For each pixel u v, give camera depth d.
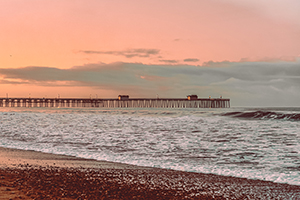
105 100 181.12
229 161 13.88
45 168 10.71
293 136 22.70
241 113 45.81
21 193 6.94
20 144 18.48
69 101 179.50
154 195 7.77
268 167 12.55
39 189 7.45
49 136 22.53
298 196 8.20
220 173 11.34
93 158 14.20
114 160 13.77
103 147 17.73
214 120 38.09
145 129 27.77
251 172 11.52
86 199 6.85
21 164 11.42
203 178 10.35
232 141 20.39
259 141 20.38
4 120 36.31
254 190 8.80
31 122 34.22
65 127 29.19
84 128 28.47
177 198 7.62
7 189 7.22
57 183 8.29
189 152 16.28
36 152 15.54
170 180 9.75
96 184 8.54
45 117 42.56
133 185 8.75
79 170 10.70
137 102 180.38
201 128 28.55
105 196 7.29
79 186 8.13
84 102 180.88
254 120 38.31
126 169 11.54
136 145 18.61
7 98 178.00
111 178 9.57
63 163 12.30
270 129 27.45
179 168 12.22
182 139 21.31
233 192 8.52
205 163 13.36
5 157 13.41
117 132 25.33
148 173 10.87
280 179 10.32
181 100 173.62
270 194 8.39
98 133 24.59
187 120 38.22
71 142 19.64
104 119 39.78
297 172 11.56
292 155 15.41
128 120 38.22
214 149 17.23
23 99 178.75
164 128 28.55
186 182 9.56
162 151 16.52
